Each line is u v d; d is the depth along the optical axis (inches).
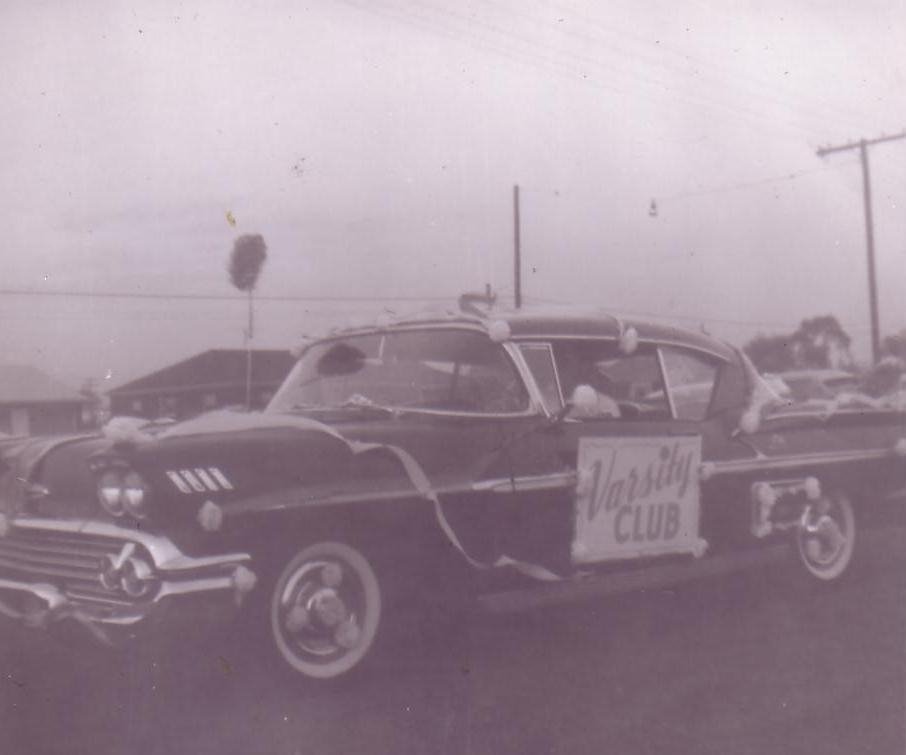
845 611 230.1
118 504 157.2
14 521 172.4
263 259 299.9
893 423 266.4
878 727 156.1
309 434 171.3
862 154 773.3
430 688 174.4
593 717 160.4
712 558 227.1
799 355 783.1
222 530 157.6
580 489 197.8
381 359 206.2
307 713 161.5
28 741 148.2
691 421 223.0
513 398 196.9
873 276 794.8
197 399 257.0
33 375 771.4
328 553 171.3
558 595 199.8
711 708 164.7
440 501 179.8
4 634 204.5
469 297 214.2
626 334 213.6
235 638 161.6
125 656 169.3
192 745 147.3
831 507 254.8
